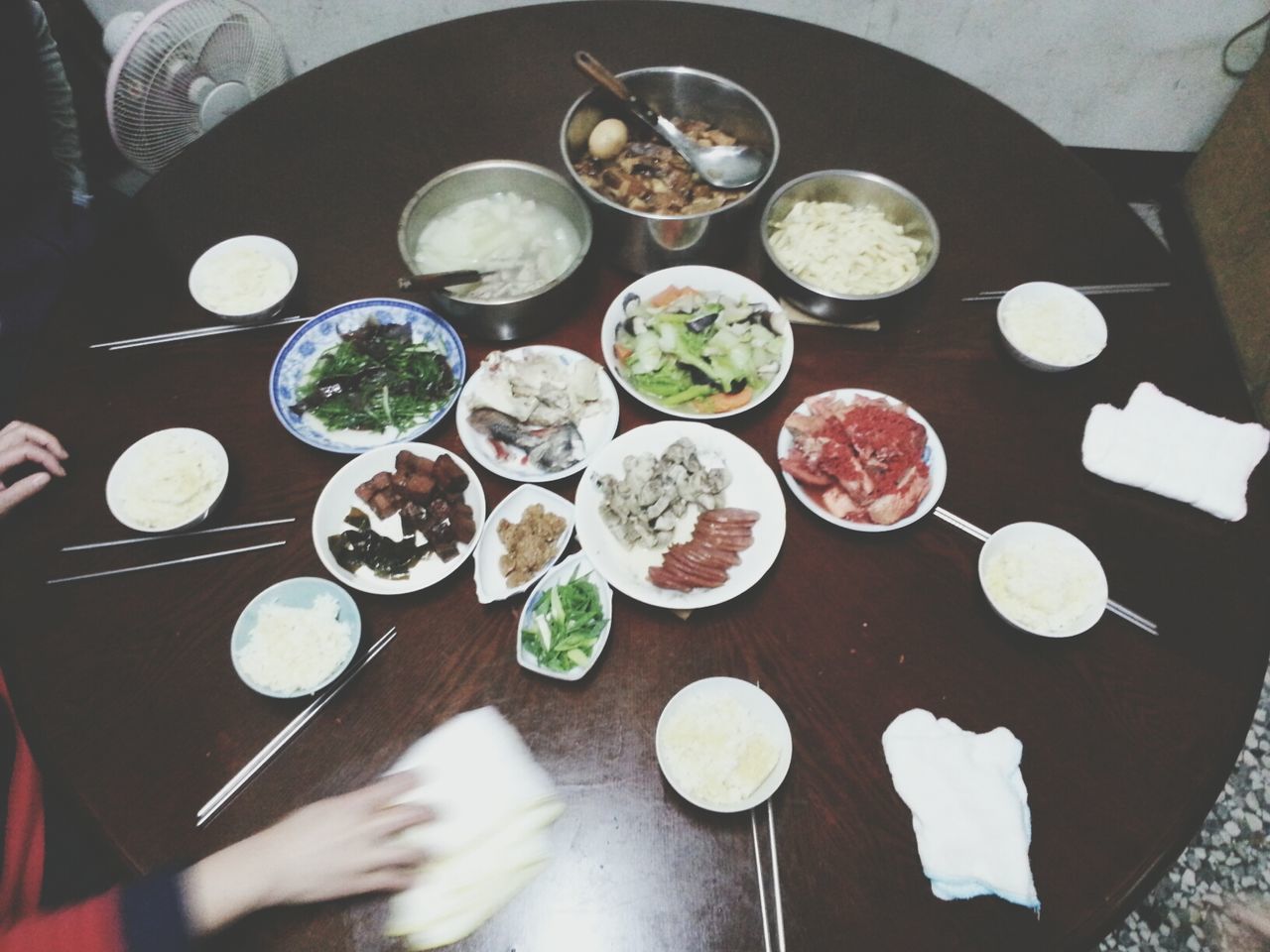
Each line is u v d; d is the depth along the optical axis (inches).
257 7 116.0
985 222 76.2
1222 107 127.5
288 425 64.4
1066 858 50.0
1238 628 57.2
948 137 81.9
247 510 62.4
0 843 55.1
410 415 66.7
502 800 51.5
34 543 60.9
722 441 63.4
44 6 95.3
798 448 63.4
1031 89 127.0
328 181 79.2
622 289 73.9
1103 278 73.1
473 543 59.5
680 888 49.1
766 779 51.6
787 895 48.8
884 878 49.3
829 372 68.7
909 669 56.0
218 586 59.2
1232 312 122.2
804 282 68.7
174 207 77.6
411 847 48.4
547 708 54.7
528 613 56.9
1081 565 57.9
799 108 83.4
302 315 71.6
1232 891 89.4
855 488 60.6
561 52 87.9
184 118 93.2
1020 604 56.8
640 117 73.9
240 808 51.6
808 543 61.0
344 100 84.7
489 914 48.3
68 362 69.3
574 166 76.3
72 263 87.1
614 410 66.0
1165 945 86.7
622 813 51.3
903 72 86.5
